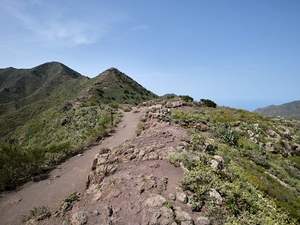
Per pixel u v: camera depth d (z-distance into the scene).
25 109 69.69
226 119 26.66
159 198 6.65
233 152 15.91
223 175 8.88
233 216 6.30
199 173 8.00
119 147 12.13
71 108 42.66
